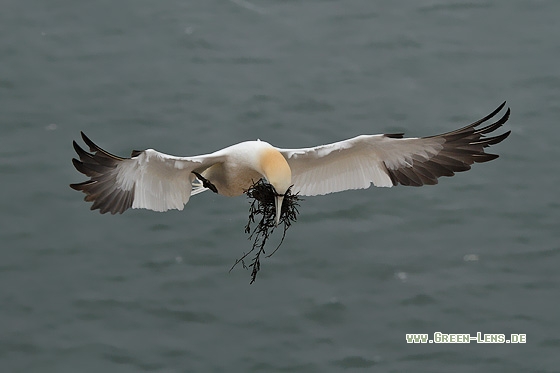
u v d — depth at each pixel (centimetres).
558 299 3241
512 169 3762
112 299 3262
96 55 4453
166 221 3525
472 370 3019
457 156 1289
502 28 4659
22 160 3784
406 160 1305
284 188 1204
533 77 4316
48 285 3312
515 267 3369
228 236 3450
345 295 3262
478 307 3222
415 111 4150
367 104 4203
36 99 4138
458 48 4538
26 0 4794
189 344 3103
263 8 4828
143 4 4797
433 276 3344
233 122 4075
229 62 4459
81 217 3562
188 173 1237
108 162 1170
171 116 4097
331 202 3619
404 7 4831
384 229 3525
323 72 4397
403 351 3080
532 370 3017
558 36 4584
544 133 3938
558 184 3684
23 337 3133
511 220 3547
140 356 3069
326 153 1281
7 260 3400
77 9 4738
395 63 4466
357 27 4706
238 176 1257
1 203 3588
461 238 3484
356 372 3012
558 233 3484
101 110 4109
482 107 4153
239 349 3083
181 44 4559
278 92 4256
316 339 3114
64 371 3031
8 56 4391
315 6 4841
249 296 3259
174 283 3309
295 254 3412
